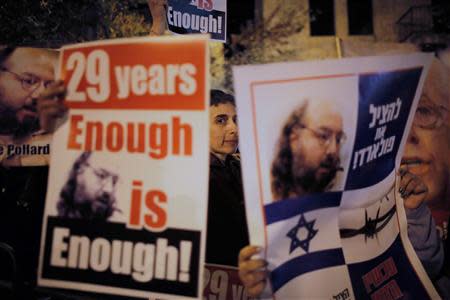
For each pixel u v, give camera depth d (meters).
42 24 3.49
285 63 0.97
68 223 1.06
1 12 3.34
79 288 1.04
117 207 1.04
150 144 1.02
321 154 1.00
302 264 1.02
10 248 1.48
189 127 1.00
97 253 1.04
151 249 1.01
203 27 2.39
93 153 1.06
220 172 1.65
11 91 2.08
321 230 1.04
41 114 1.07
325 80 0.99
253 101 0.96
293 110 0.98
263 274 0.99
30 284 1.56
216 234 1.47
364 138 1.04
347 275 1.05
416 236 2.27
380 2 7.72
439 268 2.06
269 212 0.98
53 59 2.10
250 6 7.48
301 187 1.00
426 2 6.64
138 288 1.01
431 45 2.77
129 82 1.04
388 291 1.11
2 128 2.09
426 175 2.72
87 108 1.06
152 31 2.40
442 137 2.72
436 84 2.74
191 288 0.98
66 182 1.07
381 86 1.03
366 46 2.85
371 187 1.09
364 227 1.10
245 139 0.96
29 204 1.90
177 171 1.01
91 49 1.06
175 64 1.01
